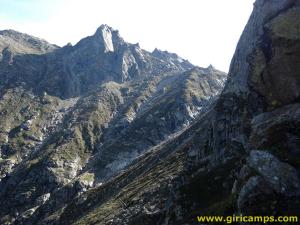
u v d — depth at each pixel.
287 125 40.38
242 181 38.38
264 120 43.91
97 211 141.00
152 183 128.62
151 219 72.88
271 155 37.06
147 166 175.25
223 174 52.25
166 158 159.88
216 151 59.56
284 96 47.19
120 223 103.38
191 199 51.28
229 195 45.16
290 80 47.09
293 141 38.44
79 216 175.50
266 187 34.44
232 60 67.12
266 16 56.44
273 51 50.16
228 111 61.28
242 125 55.12
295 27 49.47
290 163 36.34
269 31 52.56
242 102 58.34
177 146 175.12
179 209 51.34
